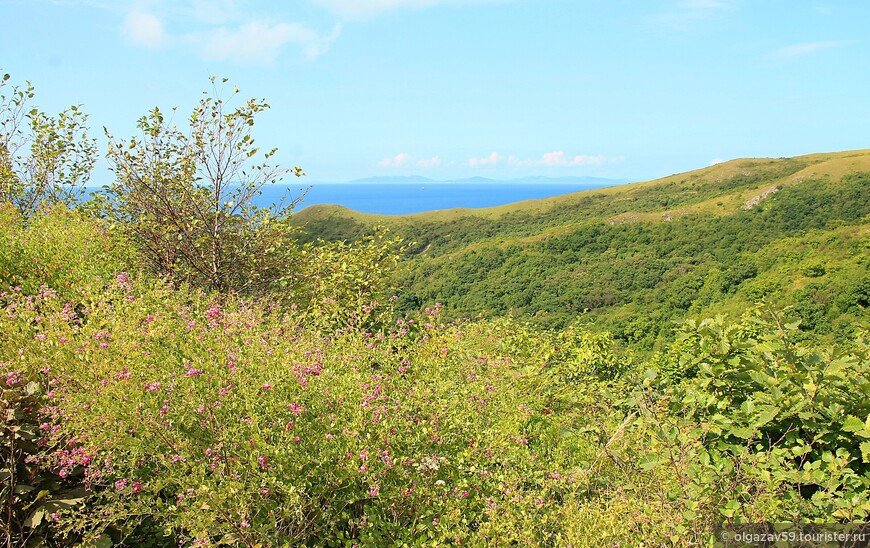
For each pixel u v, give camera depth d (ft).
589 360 23.76
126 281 16.29
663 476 10.46
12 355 12.08
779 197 299.17
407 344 17.22
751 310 17.47
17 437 10.52
